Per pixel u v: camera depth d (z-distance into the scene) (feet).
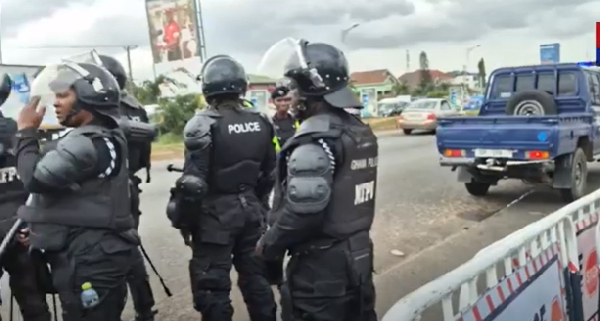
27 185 8.98
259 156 12.12
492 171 27.58
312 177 8.16
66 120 9.24
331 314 8.69
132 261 9.93
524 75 32.76
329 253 8.57
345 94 8.70
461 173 29.58
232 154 11.62
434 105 76.02
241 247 12.31
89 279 9.13
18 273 11.74
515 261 8.57
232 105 11.87
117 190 9.41
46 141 9.45
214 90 11.65
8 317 14.24
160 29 89.71
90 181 9.12
